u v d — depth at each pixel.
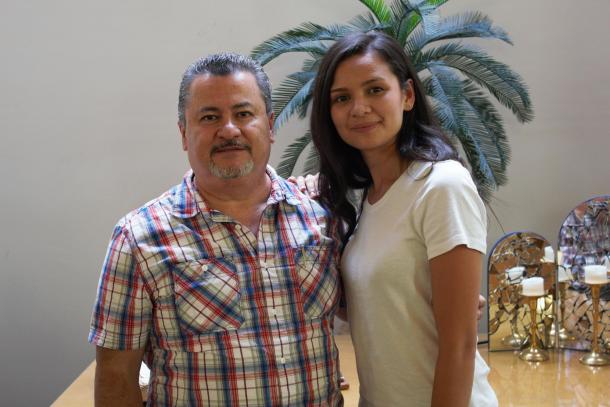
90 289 3.23
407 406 1.42
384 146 1.48
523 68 3.18
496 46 3.16
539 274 2.46
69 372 3.26
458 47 2.77
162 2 3.14
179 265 1.40
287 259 1.46
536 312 2.45
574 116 3.21
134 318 1.41
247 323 1.41
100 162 3.19
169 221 1.44
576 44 3.18
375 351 1.43
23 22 3.11
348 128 1.44
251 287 1.42
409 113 1.48
